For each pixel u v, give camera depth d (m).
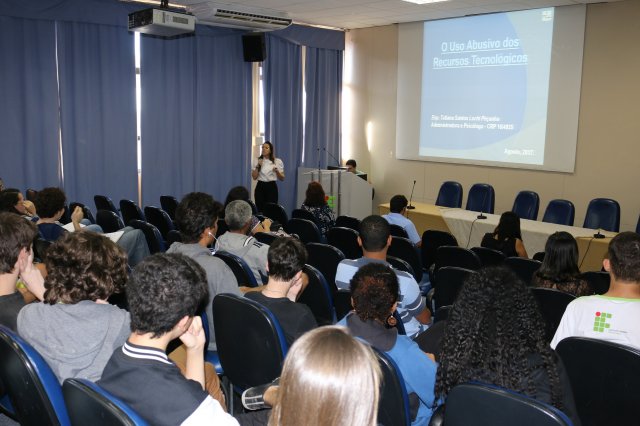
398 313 2.51
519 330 1.54
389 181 9.44
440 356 1.66
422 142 8.82
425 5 7.32
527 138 7.61
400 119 9.09
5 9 6.26
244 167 8.70
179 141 7.95
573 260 2.84
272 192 8.28
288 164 9.19
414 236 5.18
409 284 2.64
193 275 1.38
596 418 1.85
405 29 8.82
